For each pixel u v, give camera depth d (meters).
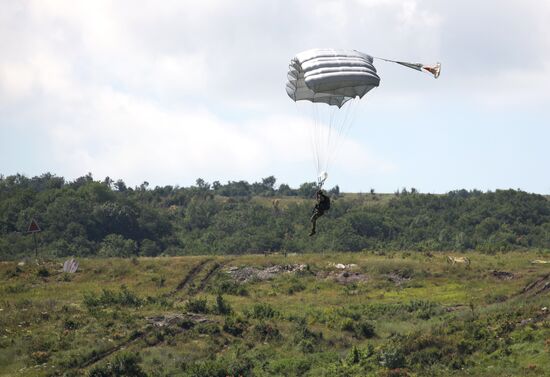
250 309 101.12
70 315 94.88
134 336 87.38
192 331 89.19
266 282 119.88
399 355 74.44
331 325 94.25
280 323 94.56
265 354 83.25
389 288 114.50
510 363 71.12
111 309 98.31
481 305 100.88
